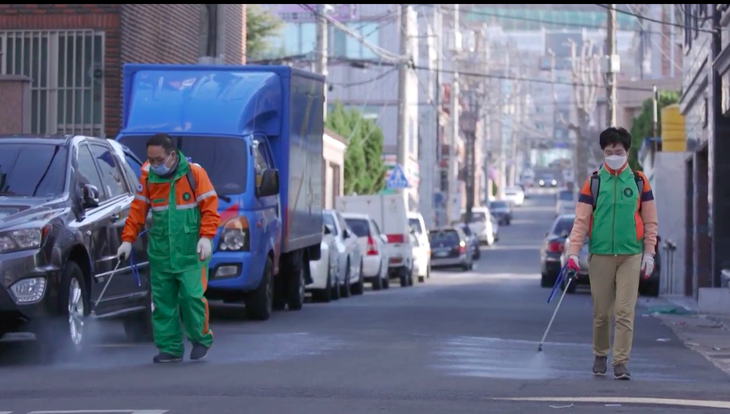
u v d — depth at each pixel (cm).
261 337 3838
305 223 5459
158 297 3028
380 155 14925
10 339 3741
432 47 18962
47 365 3022
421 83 19350
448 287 9050
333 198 13075
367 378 2755
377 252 8281
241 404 2322
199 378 2730
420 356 3259
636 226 2752
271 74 5034
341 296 7044
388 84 18175
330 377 2766
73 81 6588
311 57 14000
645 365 3166
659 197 8669
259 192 4584
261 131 4944
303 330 4184
